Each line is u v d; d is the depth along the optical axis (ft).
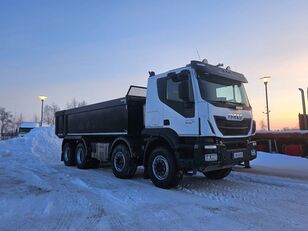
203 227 17.40
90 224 18.11
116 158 35.24
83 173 39.24
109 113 37.93
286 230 16.83
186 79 26.66
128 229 17.20
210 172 33.58
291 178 31.17
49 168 45.11
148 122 30.66
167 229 17.15
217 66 28.89
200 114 25.67
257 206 21.72
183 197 24.58
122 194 25.72
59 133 52.24
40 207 21.85
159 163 28.71
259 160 43.21
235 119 27.20
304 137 44.27
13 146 74.13
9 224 18.16
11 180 33.47
